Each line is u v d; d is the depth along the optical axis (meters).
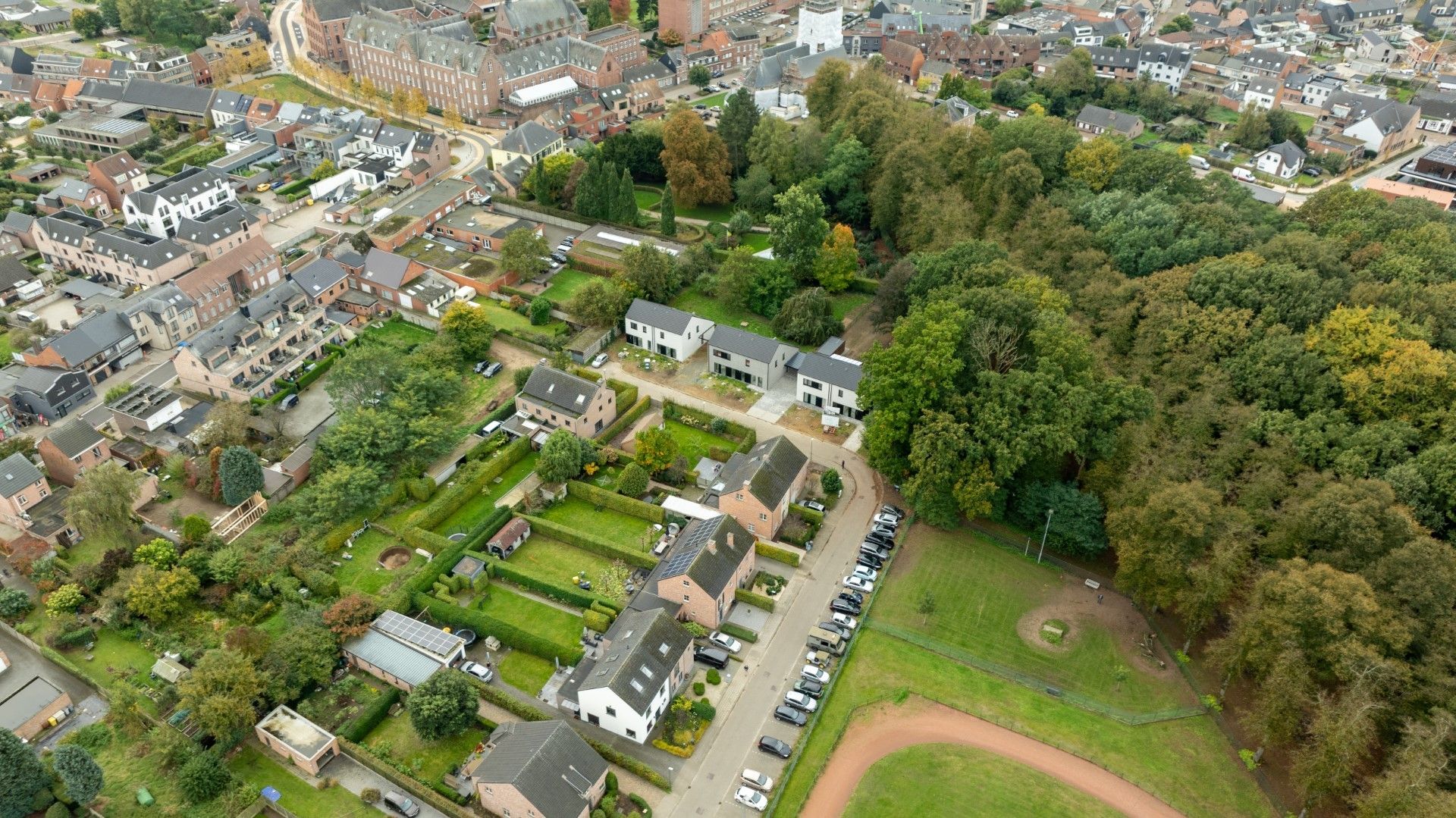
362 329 157.88
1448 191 198.62
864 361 123.12
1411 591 83.19
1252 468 105.19
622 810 83.25
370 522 116.38
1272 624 84.19
